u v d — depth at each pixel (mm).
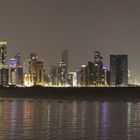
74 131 54062
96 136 49312
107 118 74125
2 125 61312
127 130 55094
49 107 110562
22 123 64312
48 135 50000
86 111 93875
